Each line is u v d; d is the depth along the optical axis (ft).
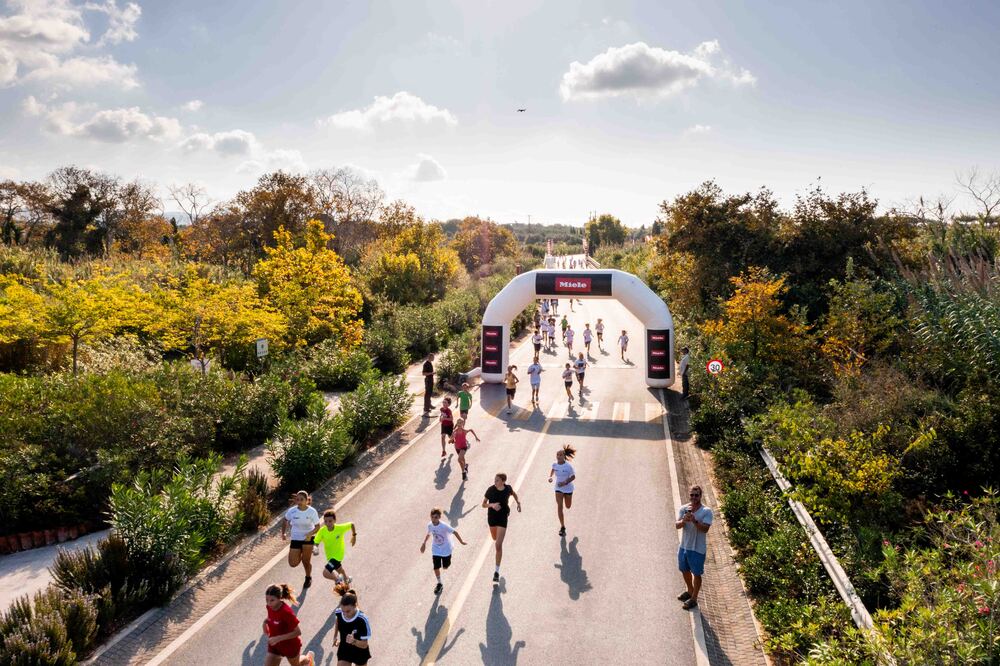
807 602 28.99
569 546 36.78
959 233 81.15
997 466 38.06
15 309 53.62
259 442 53.98
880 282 71.61
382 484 46.55
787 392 59.11
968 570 24.44
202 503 35.32
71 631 26.27
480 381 86.12
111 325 61.41
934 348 52.29
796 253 87.25
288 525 31.71
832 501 35.96
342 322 85.25
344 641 23.09
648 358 79.61
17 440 39.06
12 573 32.96
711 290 95.25
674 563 34.83
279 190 179.52
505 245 317.22
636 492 45.37
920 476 37.91
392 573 33.42
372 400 58.39
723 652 27.27
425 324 108.27
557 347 114.32
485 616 29.48
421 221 167.22
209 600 30.89
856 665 22.59
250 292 74.84
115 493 33.37
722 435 54.60
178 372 53.78
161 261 136.67
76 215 211.00
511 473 49.24
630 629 28.53
